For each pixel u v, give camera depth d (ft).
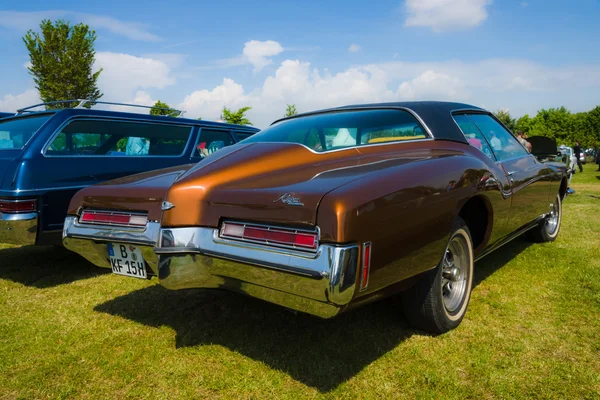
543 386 6.40
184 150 16.78
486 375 6.73
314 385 6.64
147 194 8.16
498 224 9.41
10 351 7.95
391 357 7.35
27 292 11.26
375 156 7.64
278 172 7.24
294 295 5.89
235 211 6.44
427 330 8.12
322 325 8.63
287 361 7.36
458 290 8.47
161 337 8.45
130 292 11.17
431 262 7.09
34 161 12.04
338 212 5.46
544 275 11.26
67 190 12.48
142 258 8.36
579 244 14.51
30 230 11.69
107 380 6.97
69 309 9.99
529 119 176.04
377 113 9.02
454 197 7.33
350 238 5.50
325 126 8.80
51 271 13.26
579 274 11.21
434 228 6.93
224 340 8.21
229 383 6.78
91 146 13.82
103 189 8.93
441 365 7.05
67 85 71.41
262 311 9.52
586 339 7.80
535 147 13.61
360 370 7.00
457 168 7.65
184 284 7.06
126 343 8.22
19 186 11.55
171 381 6.88
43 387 6.78
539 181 11.94
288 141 8.41
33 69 71.51
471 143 9.56
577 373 6.71
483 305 9.43
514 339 7.86
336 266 5.39
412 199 6.47
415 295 7.73
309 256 5.58
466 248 8.50
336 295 5.43
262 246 6.06
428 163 7.29
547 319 8.65
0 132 14.37
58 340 8.39
